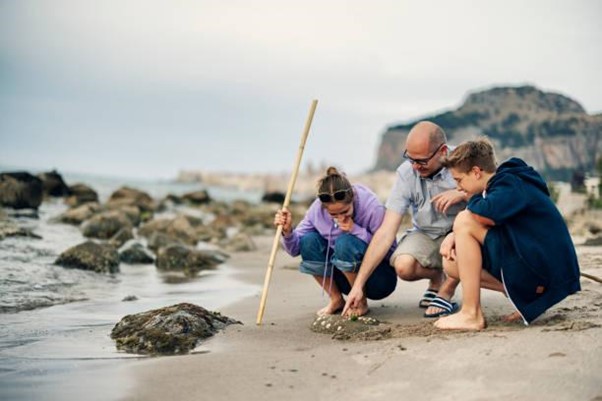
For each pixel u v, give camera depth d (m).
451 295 4.96
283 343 4.30
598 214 13.81
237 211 22.16
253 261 9.71
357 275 4.86
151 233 12.37
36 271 7.66
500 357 3.46
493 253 4.11
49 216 15.32
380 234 4.85
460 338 3.90
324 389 3.33
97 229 11.83
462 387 3.17
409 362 3.56
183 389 3.44
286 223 4.95
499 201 4.03
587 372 3.19
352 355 3.82
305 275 8.05
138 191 22.44
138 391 3.44
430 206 4.97
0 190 15.53
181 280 7.75
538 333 3.81
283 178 76.06
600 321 4.13
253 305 5.84
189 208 23.91
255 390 3.37
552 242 4.07
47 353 4.22
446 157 4.68
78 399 3.34
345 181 4.75
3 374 3.76
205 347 4.25
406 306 5.42
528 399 2.98
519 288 4.09
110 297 6.43
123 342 4.42
